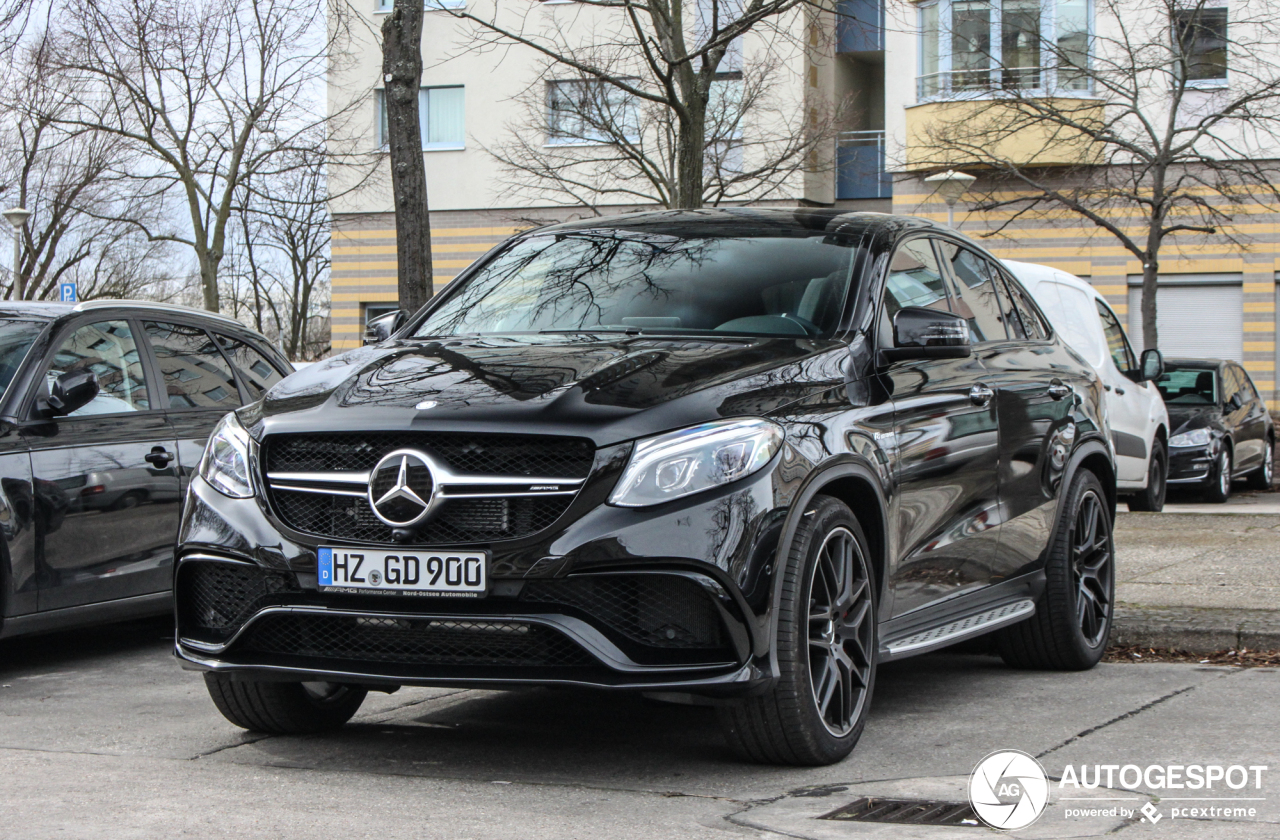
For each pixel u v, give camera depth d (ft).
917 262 18.56
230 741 15.98
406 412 13.61
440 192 101.86
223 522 14.20
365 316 105.81
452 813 12.57
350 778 14.02
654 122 79.00
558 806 12.82
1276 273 83.87
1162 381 55.67
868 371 15.87
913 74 86.28
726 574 13.01
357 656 13.76
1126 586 24.99
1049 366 21.01
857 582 14.89
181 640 14.67
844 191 99.45
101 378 22.89
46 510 21.16
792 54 88.53
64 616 21.47
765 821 12.20
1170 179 82.48
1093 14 80.53
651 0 38.83
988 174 76.84
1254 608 22.22
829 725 14.32
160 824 12.22
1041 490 19.63
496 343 15.92
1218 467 52.19
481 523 13.19
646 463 13.08
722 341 15.61
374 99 102.12
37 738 16.30
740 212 19.43
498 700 18.39
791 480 13.66
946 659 21.75
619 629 13.05
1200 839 11.45
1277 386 84.33
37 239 108.37
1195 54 67.62
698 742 15.70
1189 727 15.89
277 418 14.32
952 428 17.10
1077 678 19.77
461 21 99.35
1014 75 74.74
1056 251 86.07
